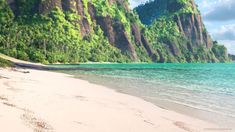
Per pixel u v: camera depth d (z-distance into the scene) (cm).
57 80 4559
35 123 1391
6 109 1554
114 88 4144
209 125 2048
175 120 2134
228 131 1892
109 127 1627
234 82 6303
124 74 8319
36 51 15300
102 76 6919
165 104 2892
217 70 13975
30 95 2289
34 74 5372
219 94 3956
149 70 12212
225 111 2630
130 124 1789
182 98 3425
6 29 19025
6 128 1215
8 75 3984
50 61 16362
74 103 2242
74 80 5003
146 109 2481
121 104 2598
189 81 6378
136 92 3812
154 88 4462
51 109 1848
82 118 1739
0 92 2188
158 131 1720
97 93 3278
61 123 1520
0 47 13562
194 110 2633
